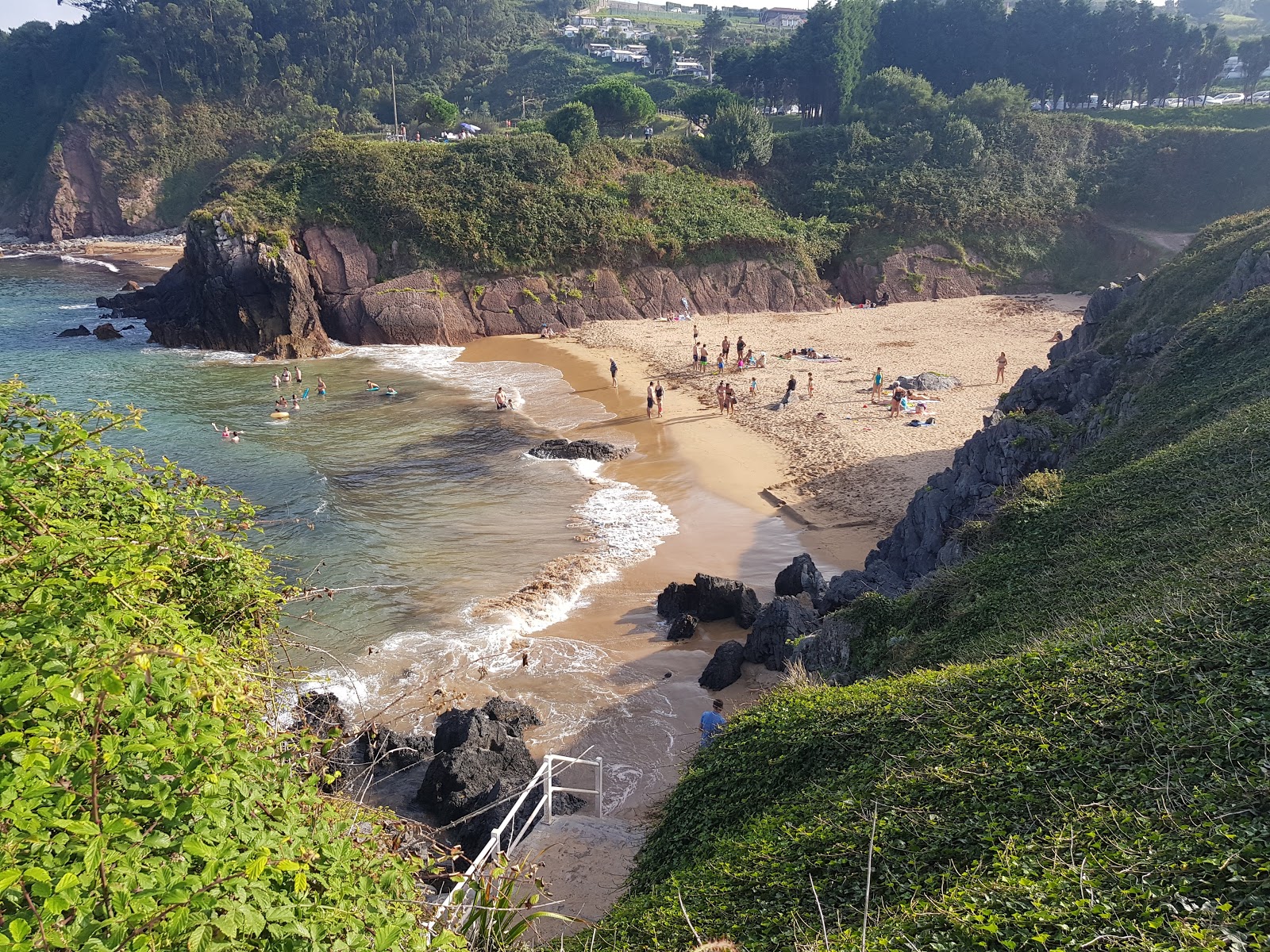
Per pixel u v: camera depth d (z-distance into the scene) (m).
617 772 20.78
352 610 28.23
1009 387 51.22
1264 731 9.05
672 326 71.19
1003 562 20.42
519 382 57.00
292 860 5.72
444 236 72.31
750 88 125.44
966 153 88.81
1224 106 98.69
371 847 7.13
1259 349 25.23
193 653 6.47
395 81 156.38
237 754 6.28
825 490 37.75
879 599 22.02
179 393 54.47
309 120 141.62
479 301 71.19
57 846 4.96
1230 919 6.73
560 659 25.64
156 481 10.20
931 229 83.62
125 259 116.75
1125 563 17.14
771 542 33.44
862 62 115.44
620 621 27.80
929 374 52.09
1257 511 16.08
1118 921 7.04
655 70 160.12
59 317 77.44
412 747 21.20
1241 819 7.91
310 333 66.44
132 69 139.00
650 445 44.34
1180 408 25.14
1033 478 23.72
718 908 10.39
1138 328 36.88
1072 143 91.56
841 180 88.44
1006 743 11.16
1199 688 10.44
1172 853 7.77
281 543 33.09
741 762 14.51
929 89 96.75
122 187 133.12
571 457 42.78
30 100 147.00
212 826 5.75
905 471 39.03
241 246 65.75
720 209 81.75
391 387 56.44
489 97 158.50
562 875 13.89
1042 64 113.06
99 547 7.11
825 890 9.94
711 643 26.47
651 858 13.73
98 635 6.06
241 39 144.62
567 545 33.38
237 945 5.12
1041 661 12.95
